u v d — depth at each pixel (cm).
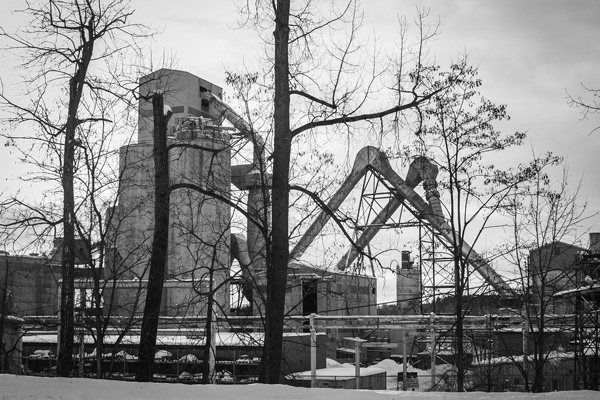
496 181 2850
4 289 2948
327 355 7150
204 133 3769
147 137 6088
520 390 4028
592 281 3497
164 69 2664
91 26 2391
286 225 2223
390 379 7206
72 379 1412
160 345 4009
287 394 1413
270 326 2205
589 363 3703
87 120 2467
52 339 5384
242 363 4434
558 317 3741
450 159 2825
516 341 5069
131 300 3866
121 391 1369
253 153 2483
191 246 5066
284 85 2234
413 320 4703
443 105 2698
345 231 2278
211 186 2592
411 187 6328
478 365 4109
